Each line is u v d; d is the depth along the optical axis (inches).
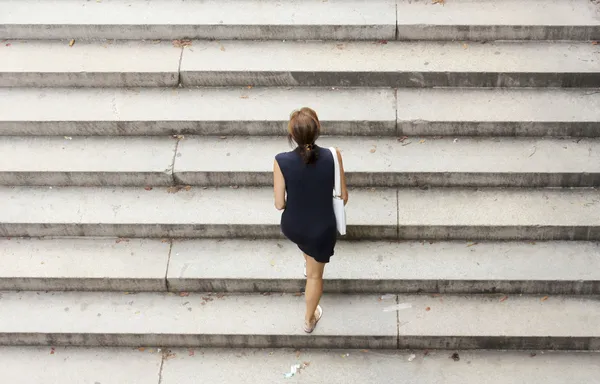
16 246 220.7
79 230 219.9
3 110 231.1
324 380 200.7
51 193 225.6
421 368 201.6
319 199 176.9
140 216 217.6
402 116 222.5
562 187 219.0
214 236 219.1
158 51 237.6
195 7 241.8
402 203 216.4
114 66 233.8
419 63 229.1
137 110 229.1
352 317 205.9
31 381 204.2
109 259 215.5
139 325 207.2
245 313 208.7
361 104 226.7
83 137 231.9
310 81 232.1
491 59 229.1
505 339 200.7
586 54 229.0
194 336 205.8
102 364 207.2
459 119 221.1
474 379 198.4
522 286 206.5
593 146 220.2
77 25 239.0
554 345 201.8
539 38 234.2
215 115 226.2
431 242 215.2
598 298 206.5
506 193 218.1
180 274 210.7
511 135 224.4
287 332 203.8
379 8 237.6
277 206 180.4
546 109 222.4
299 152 172.7
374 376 200.7
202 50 237.0
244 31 237.5
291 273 209.2
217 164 221.5
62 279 212.4
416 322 203.8
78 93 235.8
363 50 234.5
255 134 229.0
